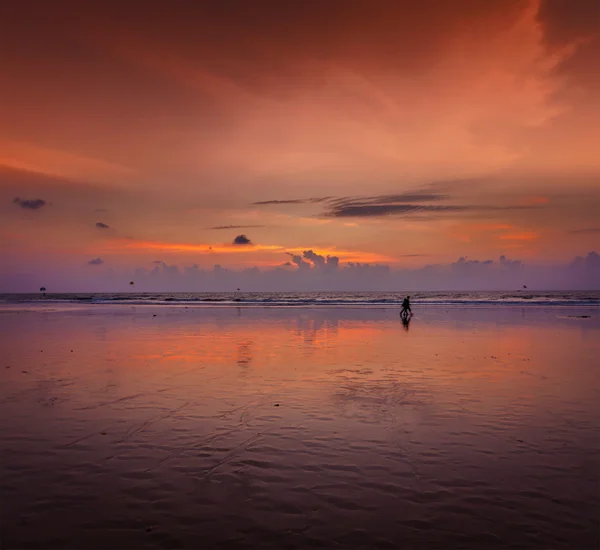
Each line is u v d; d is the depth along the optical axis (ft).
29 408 25.85
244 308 152.56
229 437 21.07
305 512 14.37
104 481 16.49
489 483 16.35
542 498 15.28
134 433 21.62
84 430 22.07
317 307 160.97
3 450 19.48
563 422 23.44
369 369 37.96
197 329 73.72
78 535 13.19
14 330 71.41
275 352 47.67
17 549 12.51
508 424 23.08
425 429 22.29
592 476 16.96
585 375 35.53
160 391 30.01
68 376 34.86
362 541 12.85
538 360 42.68
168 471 17.31
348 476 16.89
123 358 43.47
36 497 15.34
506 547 12.58
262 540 12.92
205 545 12.68
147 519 13.99
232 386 31.53
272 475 16.97
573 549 12.49
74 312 126.52
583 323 85.92
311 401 27.50
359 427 22.54
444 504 14.85
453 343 55.52
